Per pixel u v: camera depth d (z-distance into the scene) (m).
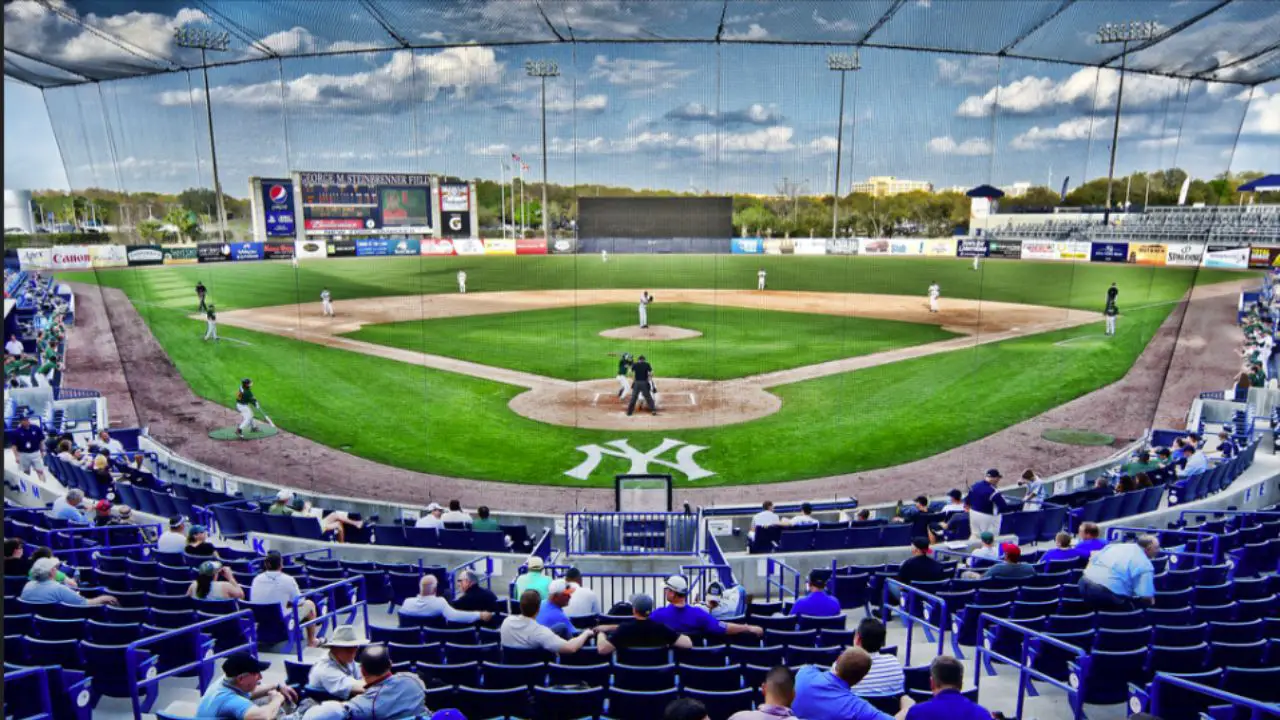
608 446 18.72
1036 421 20.62
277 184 48.47
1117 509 13.08
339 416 21.03
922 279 43.81
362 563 10.39
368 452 18.44
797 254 46.88
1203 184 45.19
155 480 15.35
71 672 6.18
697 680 6.31
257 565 10.23
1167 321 33.56
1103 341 29.66
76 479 14.85
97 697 6.77
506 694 5.91
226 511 12.54
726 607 8.25
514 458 18.00
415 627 7.84
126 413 21.77
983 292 40.78
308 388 23.67
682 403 22.05
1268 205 50.81
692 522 13.63
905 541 12.18
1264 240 45.44
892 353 27.98
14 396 20.92
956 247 45.84
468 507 15.38
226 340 29.92
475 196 51.66
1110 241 43.16
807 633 7.30
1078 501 14.10
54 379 23.95
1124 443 19.02
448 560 11.34
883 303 38.78
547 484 16.56
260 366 26.14
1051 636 6.86
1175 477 14.97
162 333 31.31
